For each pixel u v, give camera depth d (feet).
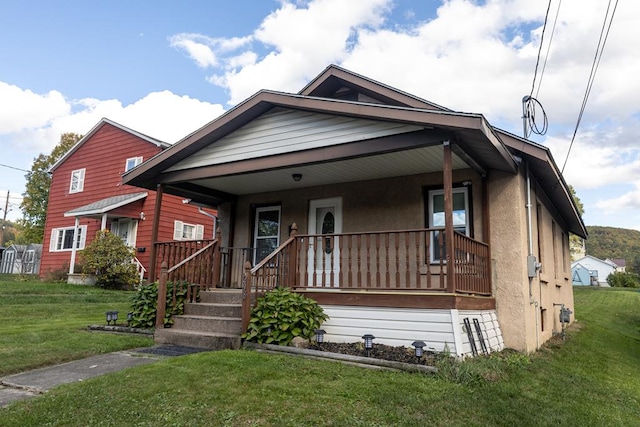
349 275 21.30
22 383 14.75
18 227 164.35
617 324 47.34
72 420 11.23
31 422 11.13
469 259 20.95
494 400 13.74
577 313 55.26
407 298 19.29
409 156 22.76
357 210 28.12
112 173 66.03
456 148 19.84
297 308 20.16
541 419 12.68
